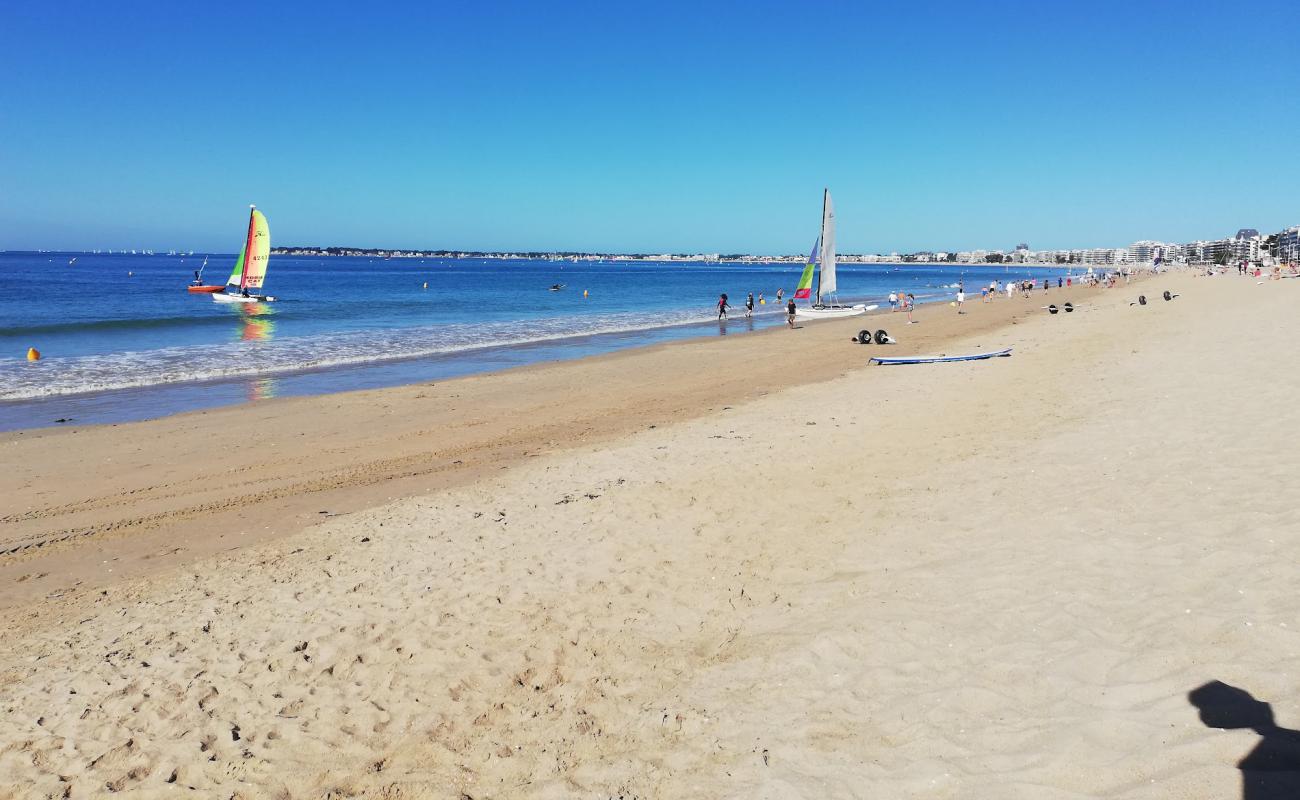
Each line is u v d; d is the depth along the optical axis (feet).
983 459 30.40
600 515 27.20
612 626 18.75
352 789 13.12
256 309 145.48
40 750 14.55
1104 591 16.90
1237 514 19.98
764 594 19.85
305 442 43.88
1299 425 28.12
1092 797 10.44
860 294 252.83
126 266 498.69
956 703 13.48
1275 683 12.35
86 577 24.20
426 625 19.24
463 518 27.96
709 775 12.53
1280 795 9.77
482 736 14.49
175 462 39.45
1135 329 83.25
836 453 34.06
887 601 18.21
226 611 20.74
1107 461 27.35
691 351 89.15
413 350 89.04
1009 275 552.41
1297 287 152.05
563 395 59.41
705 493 29.09
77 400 56.85
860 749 12.60
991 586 18.08
